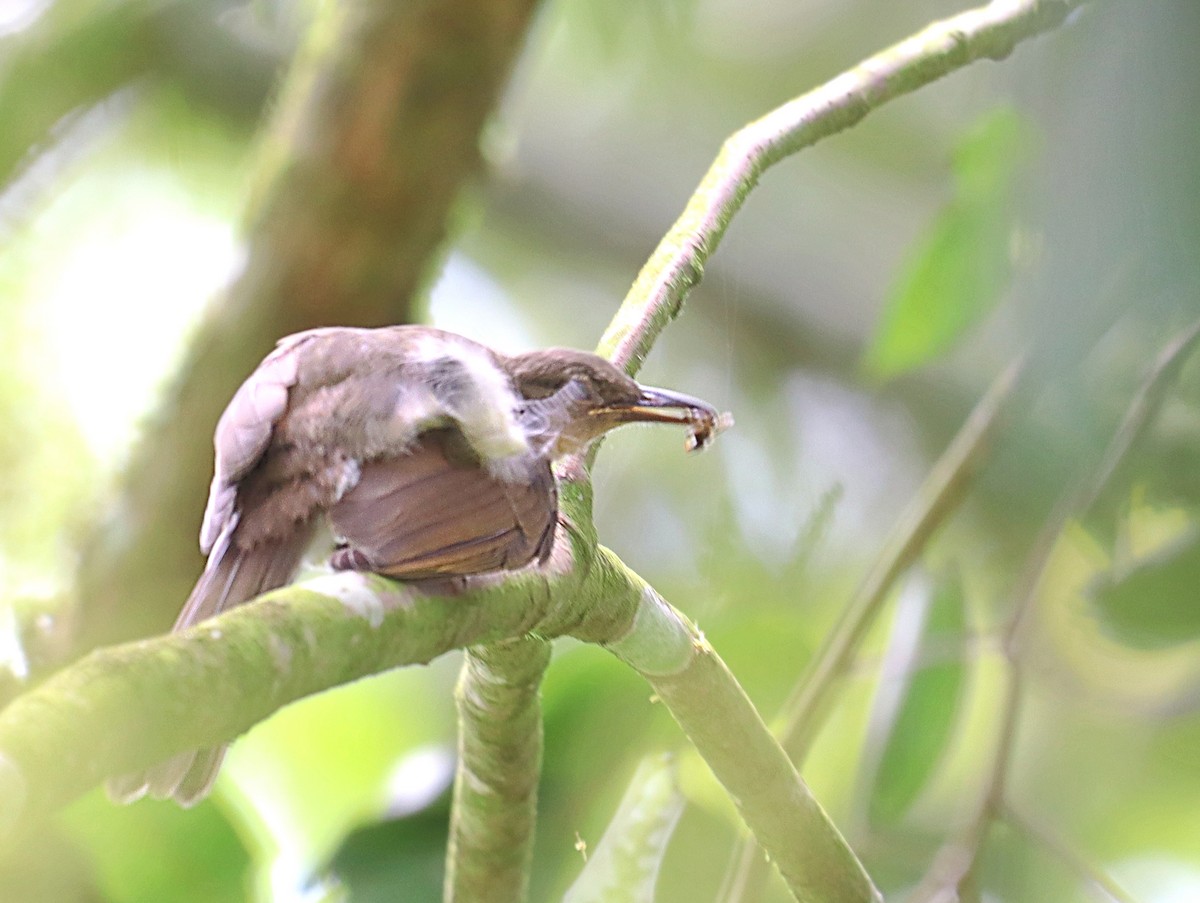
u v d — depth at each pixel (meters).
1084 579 5.77
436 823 5.70
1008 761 5.70
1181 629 5.69
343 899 5.70
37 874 5.64
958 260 5.71
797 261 6.14
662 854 5.71
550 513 5.54
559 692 5.71
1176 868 5.86
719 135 6.32
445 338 5.58
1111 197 5.60
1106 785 5.87
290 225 5.86
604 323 6.52
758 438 5.96
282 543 5.55
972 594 5.83
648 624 5.55
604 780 5.71
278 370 5.58
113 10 5.91
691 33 5.95
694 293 6.12
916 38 5.67
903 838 5.75
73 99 5.92
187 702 5.43
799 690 5.73
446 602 5.50
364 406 5.55
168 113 6.09
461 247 6.47
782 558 5.88
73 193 6.10
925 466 5.96
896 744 5.74
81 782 5.41
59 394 5.95
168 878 5.66
